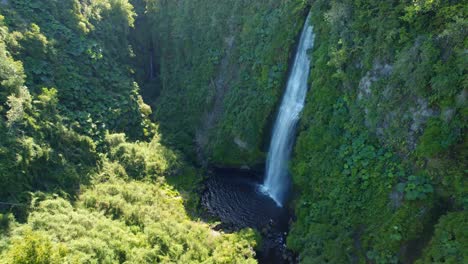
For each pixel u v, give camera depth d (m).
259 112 32.88
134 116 36.31
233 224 28.56
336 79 26.02
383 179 22.08
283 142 30.94
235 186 33.34
